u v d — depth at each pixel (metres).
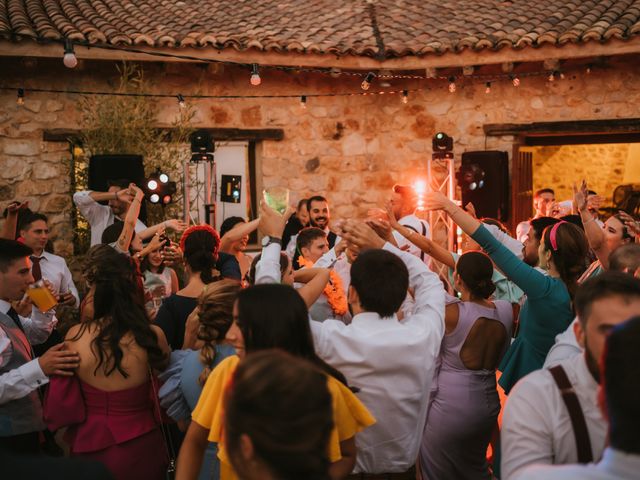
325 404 1.43
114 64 9.65
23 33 8.38
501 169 9.90
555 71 9.83
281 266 3.24
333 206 10.59
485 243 3.07
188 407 2.96
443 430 3.56
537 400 1.98
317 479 1.41
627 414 1.35
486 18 10.27
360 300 2.69
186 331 3.22
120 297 3.02
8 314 3.77
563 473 1.43
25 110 9.40
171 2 10.64
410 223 6.87
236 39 9.16
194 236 3.94
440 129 10.54
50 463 1.51
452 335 3.57
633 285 1.88
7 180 9.34
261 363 1.47
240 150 10.35
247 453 1.42
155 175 7.75
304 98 9.59
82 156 9.27
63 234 9.55
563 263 3.21
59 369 2.93
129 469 2.96
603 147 15.27
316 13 10.62
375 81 10.55
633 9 9.62
